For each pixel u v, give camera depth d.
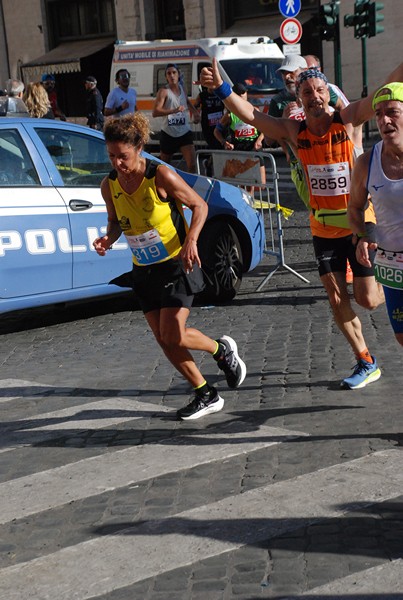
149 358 8.22
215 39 27.62
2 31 48.06
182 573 4.17
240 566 4.19
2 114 14.93
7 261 8.98
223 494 5.01
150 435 6.12
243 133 16.61
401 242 5.36
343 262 6.72
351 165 6.64
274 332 8.78
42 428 6.45
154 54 28.64
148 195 5.94
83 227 9.51
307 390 6.84
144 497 5.07
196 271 6.22
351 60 36.25
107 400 6.99
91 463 5.66
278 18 38.19
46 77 24.30
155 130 28.83
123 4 42.31
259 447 5.70
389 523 4.50
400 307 5.53
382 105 5.13
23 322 10.11
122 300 10.92
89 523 4.80
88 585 4.14
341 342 8.20
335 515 4.62
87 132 9.84
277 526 4.55
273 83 27.58
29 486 5.38
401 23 35.00
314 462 5.37
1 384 7.65
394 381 6.90
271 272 11.01
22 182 9.21
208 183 10.30
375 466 5.22
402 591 3.87
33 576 4.26
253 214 10.68
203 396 6.40
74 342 9.06
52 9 45.72
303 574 4.07
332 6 23.12
